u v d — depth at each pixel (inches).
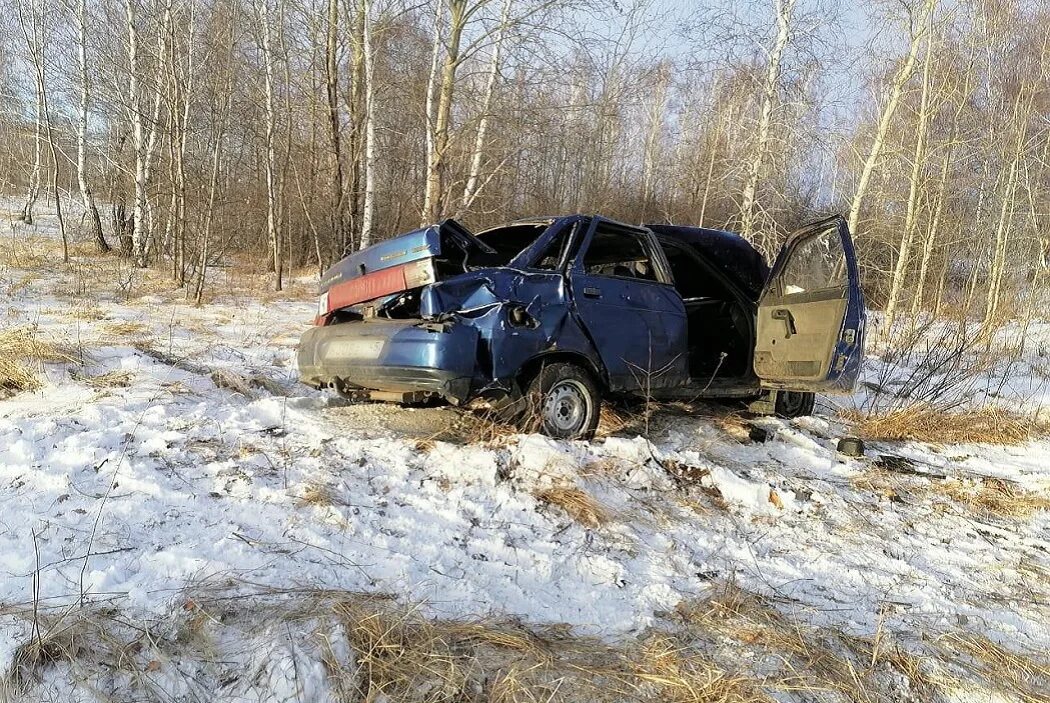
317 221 716.7
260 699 68.4
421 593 96.0
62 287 426.6
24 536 100.2
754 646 93.5
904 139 674.8
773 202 605.3
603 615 99.3
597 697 77.1
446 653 79.8
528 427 173.0
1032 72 719.1
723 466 176.1
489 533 122.0
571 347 179.8
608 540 127.0
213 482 127.6
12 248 555.2
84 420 157.4
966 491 187.3
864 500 171.6
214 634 78.8
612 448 167.6
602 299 189.3
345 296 182.2
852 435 248.1
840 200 781.3
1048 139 724.0
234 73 613.3
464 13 473.4
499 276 172.6
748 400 266.2
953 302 732.0
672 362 206.1
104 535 102.1
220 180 629.9
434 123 547.8
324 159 667.4
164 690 69.7
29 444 137.8
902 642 100.6
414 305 170.2
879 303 784.9
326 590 91.4
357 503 126.0
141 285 484.1
